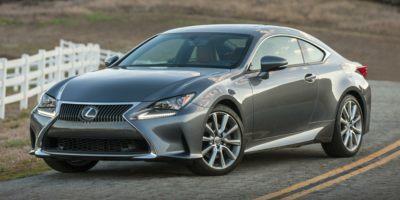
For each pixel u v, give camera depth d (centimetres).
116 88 1210
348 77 1481
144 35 7900
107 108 1185
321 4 10819
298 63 1398
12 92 3806
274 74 1331
